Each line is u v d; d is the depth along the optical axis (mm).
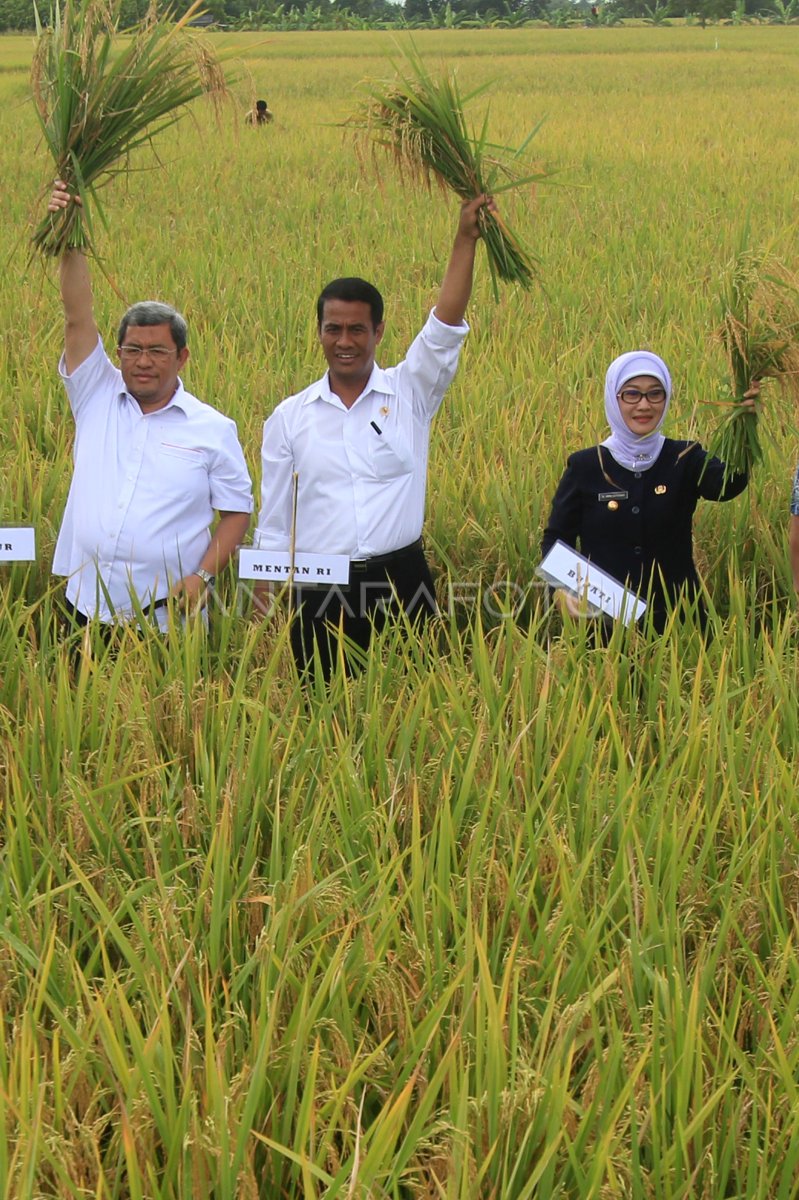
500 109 28312
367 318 4590
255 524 6055
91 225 4637
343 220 14914
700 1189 2680
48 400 7449
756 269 4734
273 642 4719
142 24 4676
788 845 3566
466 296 4750
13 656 4543
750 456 4820
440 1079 2574
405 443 4793
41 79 4637
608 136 23188
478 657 4477
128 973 3107
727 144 22172
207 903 3303
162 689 4324
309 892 3086
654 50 63656
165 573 4887
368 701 4219
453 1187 2369
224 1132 2430
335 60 52875
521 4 120875
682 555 5102
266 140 23031
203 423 4906
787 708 4215
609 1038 2832
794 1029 2947
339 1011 2895
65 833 3615
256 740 3828
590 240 13602
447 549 5988
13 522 5871
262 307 10172
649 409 4848
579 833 3664
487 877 3242
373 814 3580
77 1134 2615
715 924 3275
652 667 4566
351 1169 2428
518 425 7066
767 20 103062
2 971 3010
